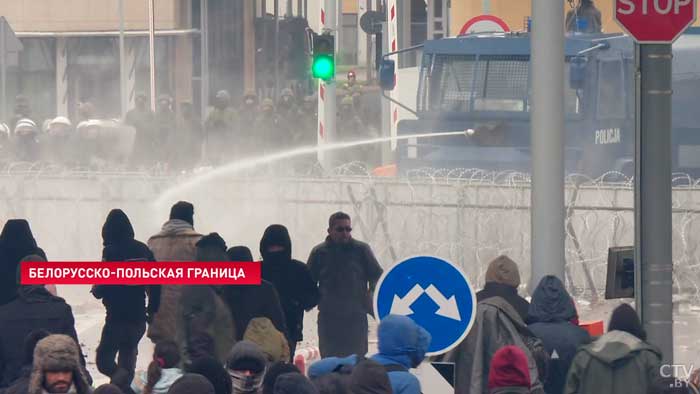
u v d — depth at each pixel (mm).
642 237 26062
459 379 26062
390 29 81125
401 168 67562
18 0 133250
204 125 77562
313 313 49625
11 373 28672
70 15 133125
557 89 30656
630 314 25328
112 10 132750
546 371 25500
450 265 24312
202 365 22969
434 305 24328
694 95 70500
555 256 30781
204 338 31219
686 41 71250
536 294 26734
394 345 22344
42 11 133375
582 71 64312
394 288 24406
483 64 66938
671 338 26062
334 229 35000
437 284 24328
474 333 25891
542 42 30609
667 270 26000
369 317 48406
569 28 71750
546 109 30656
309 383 20812
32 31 133250
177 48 133000
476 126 66625
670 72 26016
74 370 21688
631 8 25953
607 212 49531
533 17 30672
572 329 26266
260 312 31406
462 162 66562
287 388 20656
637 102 26047
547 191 30734
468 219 50562
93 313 49625
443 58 67562
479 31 72938
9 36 67312
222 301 31531
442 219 50906
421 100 67562
